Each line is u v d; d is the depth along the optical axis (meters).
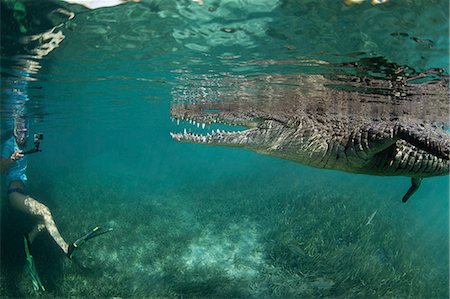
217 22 5.89
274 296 9.20
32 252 10.92
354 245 11.11
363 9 5.00
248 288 9.51
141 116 29.22
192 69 9.30
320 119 7.10
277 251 10.94
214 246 11.96
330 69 7.64
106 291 9.29
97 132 46.72
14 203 9.82
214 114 7.10
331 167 7.02
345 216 13.20
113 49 7.89
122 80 12.12
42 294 9.20
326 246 11.05
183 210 15.91
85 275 9.98
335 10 5.08
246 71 8.70
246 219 13.83
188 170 28.86
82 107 21.12
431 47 5.97
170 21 6.03
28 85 12.25
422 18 5.03
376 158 6.78
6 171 9.95
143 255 11.18
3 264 10.34
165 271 10.28
